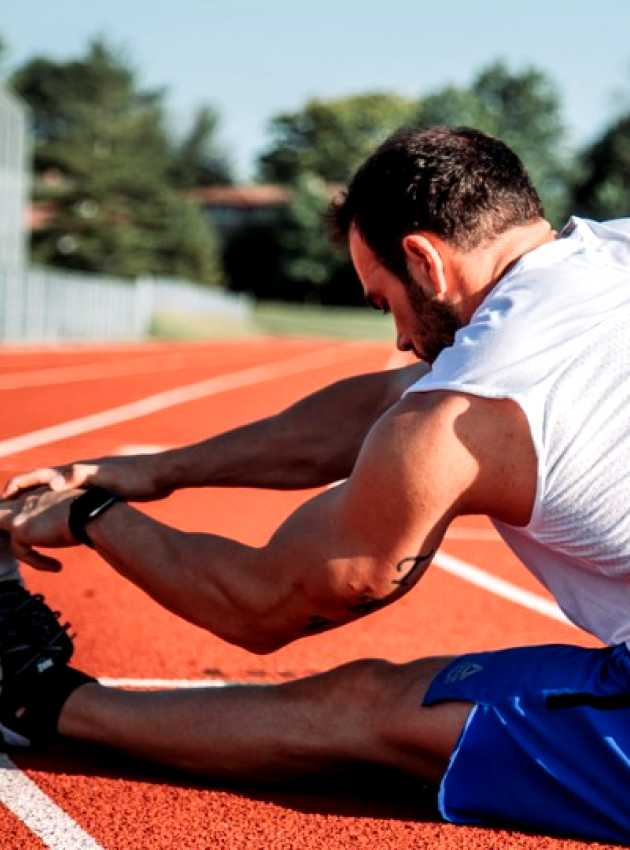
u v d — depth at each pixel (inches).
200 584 102.3
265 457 123.8
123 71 2878.9
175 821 99.7
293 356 1255.5
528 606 193.5
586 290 90.8
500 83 3666.3
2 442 401.1
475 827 99.6
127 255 2849.4
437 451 88.1
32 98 3176.7
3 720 114.6
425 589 203.3
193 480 121.2
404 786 109.0
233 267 3575.3
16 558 115.9
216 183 4281.5
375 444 90.8
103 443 406.9
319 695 103.9
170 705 109.1
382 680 101.9
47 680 113.4
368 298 101.2
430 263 93.5
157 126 3024.1
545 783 94.0
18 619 114.1
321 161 4045.3
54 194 2817.4
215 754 106.7
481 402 88.4
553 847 95.6
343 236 100.4
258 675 145.9
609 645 96.2
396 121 4015.8
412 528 90.3
